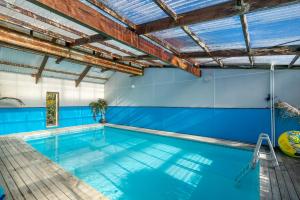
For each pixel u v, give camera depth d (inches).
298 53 137.9
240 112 270.7
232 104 278.4
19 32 182.2
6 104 325.7
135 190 148.9
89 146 280.1
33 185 129.1
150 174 178.2
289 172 152.8
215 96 295.6
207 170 186.9
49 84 386.3
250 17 99.7
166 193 143.9
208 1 92.8
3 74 323.6
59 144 292.0
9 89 330.0
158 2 91.4
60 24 148.3
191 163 206.5
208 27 119.0
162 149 262.1
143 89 398.3
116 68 322.3
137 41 139.0
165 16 114.3
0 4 116.9
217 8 94.7
